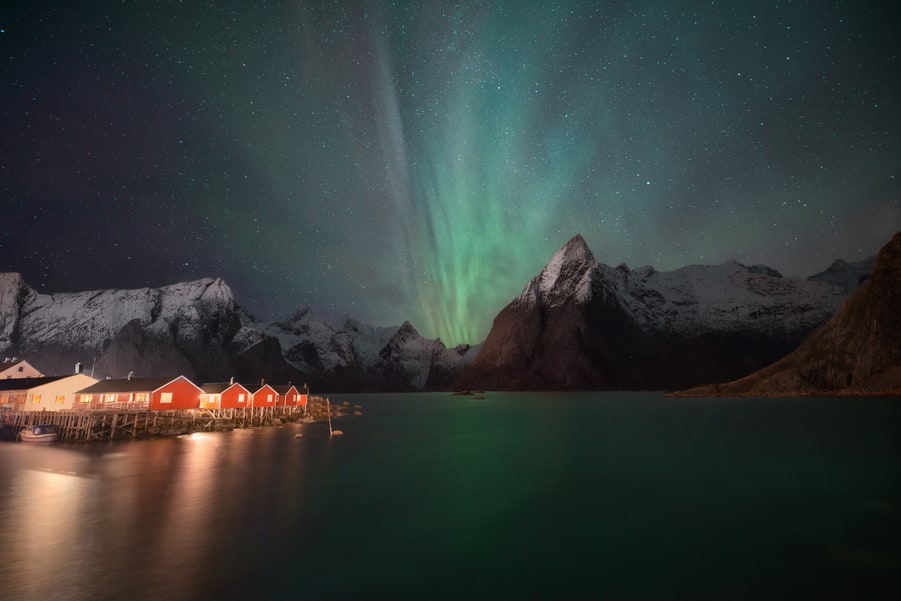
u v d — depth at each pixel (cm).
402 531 1706
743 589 1230
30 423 4956
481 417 7412
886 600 1161
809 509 1967
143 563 1395
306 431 5478
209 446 4122
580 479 2588
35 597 1176
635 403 10088
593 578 1300
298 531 1700
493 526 1762
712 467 2858
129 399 5481
